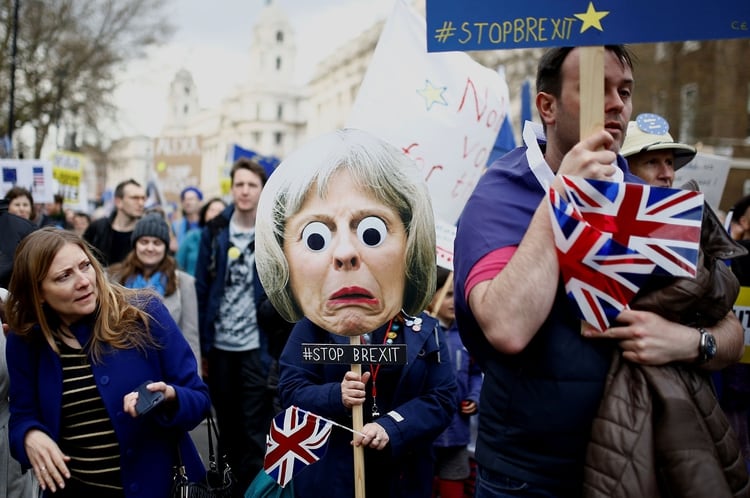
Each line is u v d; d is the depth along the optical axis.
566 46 1.94
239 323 4.94
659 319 1.89
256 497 2.79
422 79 3.87
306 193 2.58
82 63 24.94
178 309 4.69
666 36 1.88
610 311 1.88
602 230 1.87
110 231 6.54
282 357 2.89
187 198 10.94
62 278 2.54
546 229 1.89
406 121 3.83
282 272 2.60
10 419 2.63
